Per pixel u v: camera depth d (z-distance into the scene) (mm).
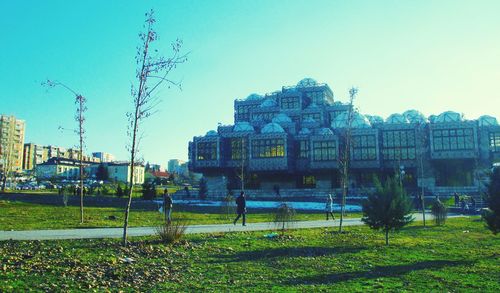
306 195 73938
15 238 18578
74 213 37688
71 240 18062
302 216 38688
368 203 20391
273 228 25375
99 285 11133
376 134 79938
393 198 19891
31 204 54031
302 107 103750
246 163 88562
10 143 154375
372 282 11914
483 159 77750
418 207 51844
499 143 77812
